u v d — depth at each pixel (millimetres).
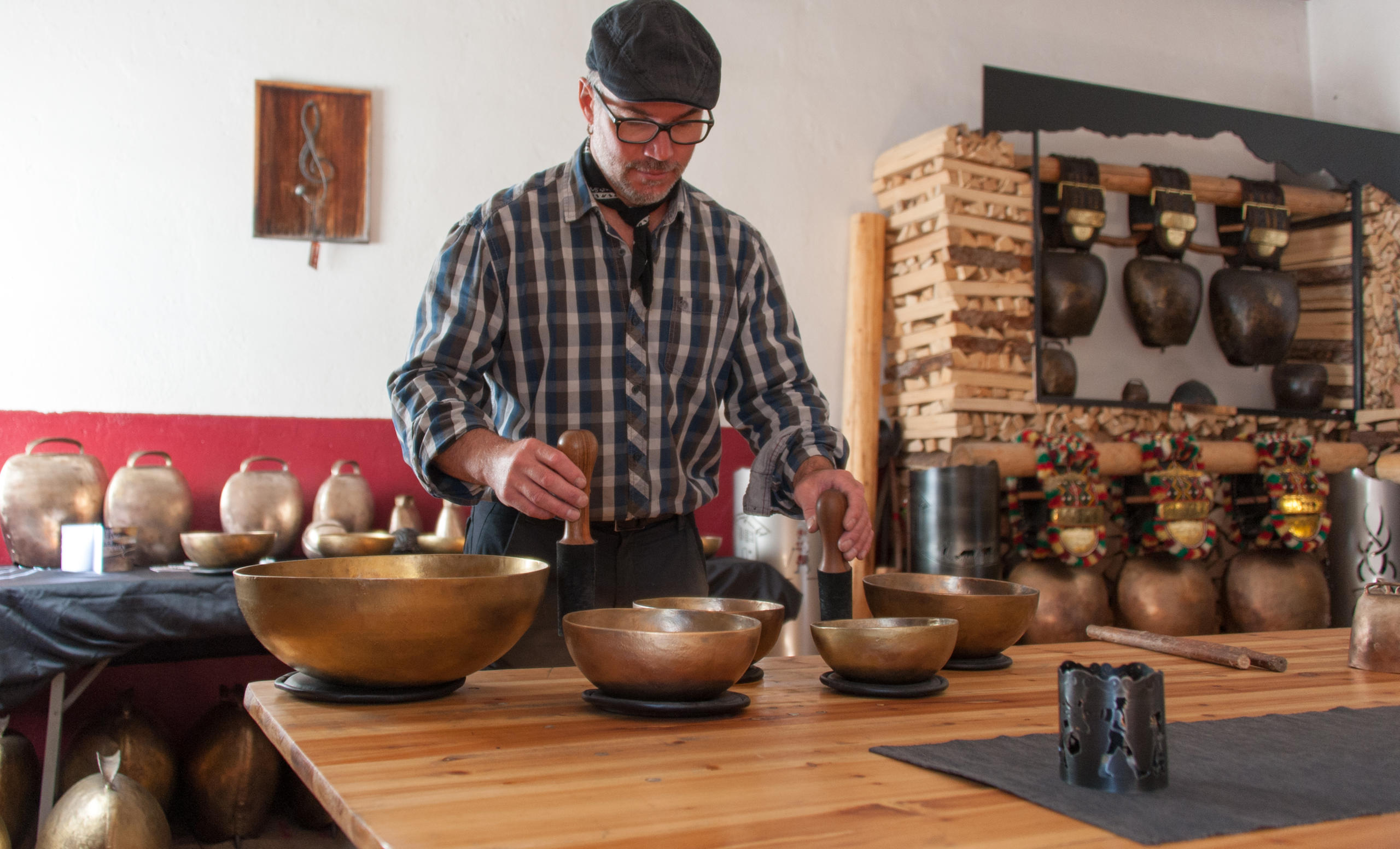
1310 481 3748
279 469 3297
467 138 3521
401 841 633
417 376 1477
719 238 1773
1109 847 630
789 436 1618
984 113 3596
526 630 1114
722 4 3873
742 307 1806
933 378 3672
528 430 1654
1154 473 3625
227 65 3297
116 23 3203
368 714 1016
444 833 651
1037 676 1290
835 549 1330
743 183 3863
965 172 3654
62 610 2400
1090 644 1602
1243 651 1415
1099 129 3750
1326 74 4773
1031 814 699
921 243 3736
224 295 3260
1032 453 3545
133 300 3182
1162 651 1511
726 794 745
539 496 1196
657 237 1701
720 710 1005
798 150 3941
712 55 1472
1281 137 4074
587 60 1507
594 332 1659
